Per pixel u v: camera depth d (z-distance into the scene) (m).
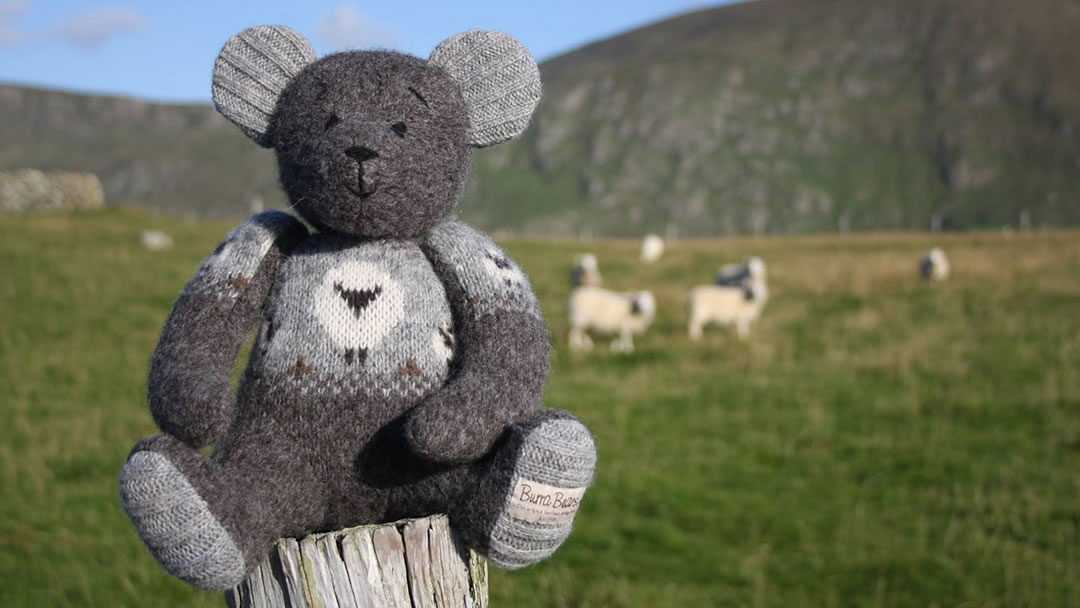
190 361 0.67
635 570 1.80
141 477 0.60
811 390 3.17
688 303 4.15
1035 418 2.75
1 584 1.63
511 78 0.74
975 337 3.82
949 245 6.77
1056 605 1.60
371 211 0.69
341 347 0.68
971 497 2.16
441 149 0.71
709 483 2.29
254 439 0.68
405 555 0.65
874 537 1.96
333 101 0.70
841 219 33.38
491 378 0.66
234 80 0.73
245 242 0.71
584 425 0.67
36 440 2.49
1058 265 5.33
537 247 6.89
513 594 1.68
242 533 0.63
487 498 0.65
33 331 3.69
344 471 0.68
